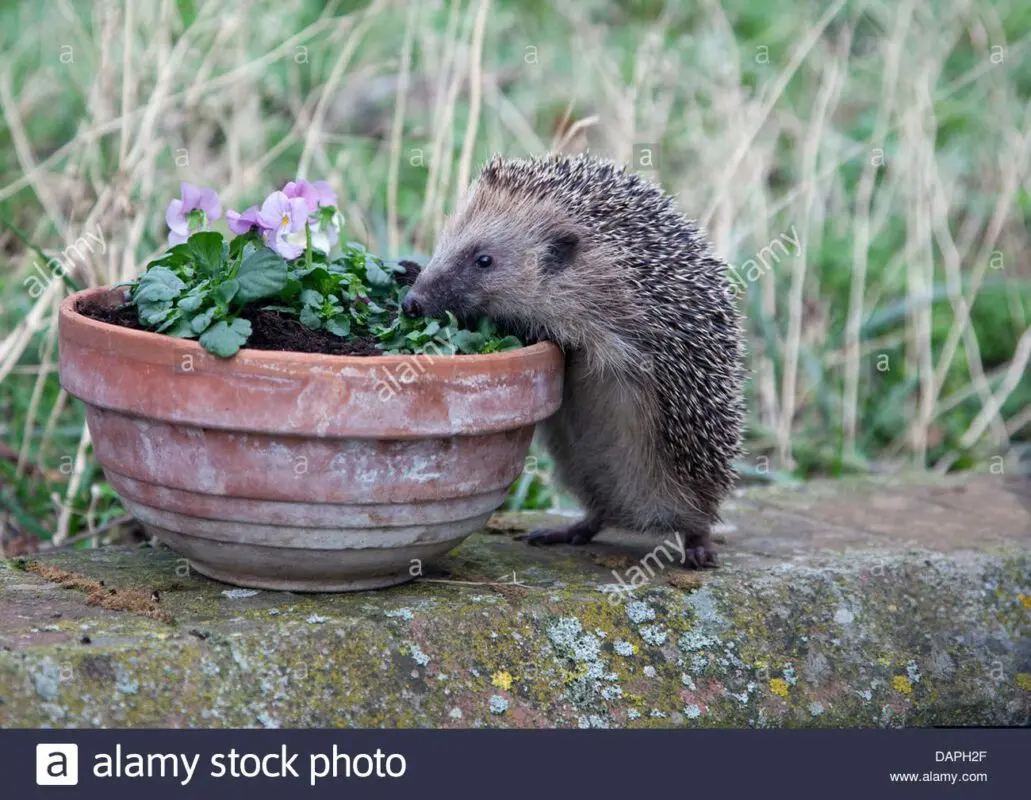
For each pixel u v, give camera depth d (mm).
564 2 10078
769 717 4551
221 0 8000
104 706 3688
